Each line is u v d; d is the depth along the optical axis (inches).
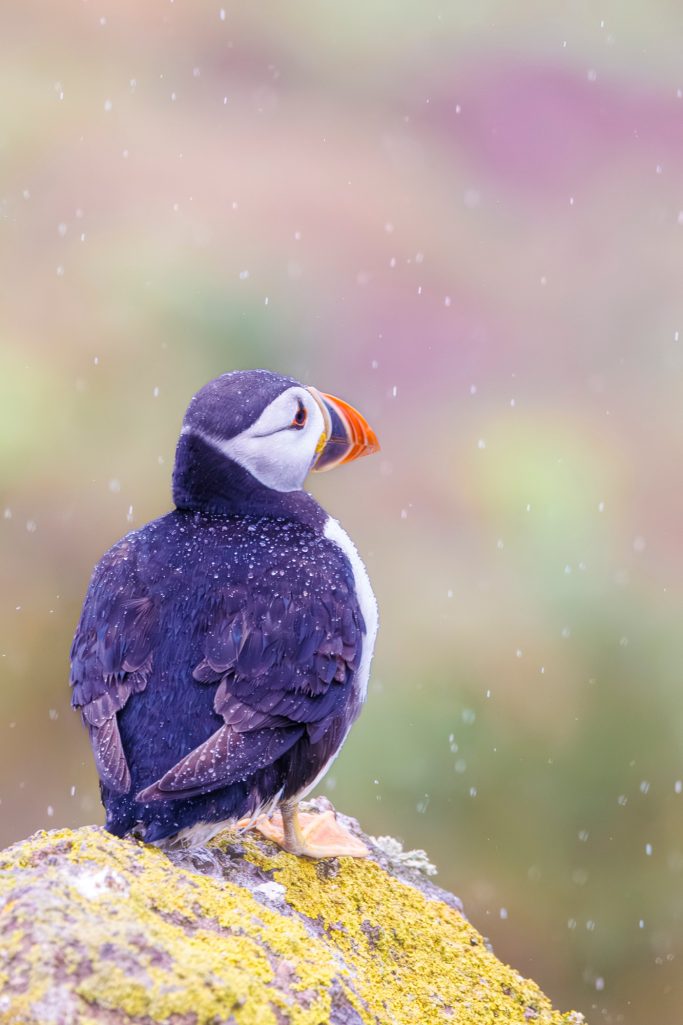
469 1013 195.6
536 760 503.8
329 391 778.8
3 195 836.0
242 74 1090.7
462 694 526.0
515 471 702.5
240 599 198.2
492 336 861.2
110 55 1056.8
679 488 711.7
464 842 479.8
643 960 462.9
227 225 871.7
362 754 494.6
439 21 1178.0
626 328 881.5
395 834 478.0
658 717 522.0
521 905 467.8
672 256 970.1
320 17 1159.6
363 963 197.0
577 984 458.3
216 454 214.5
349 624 204.5
